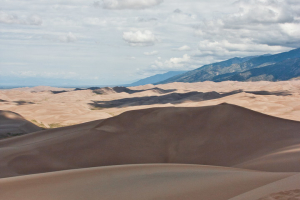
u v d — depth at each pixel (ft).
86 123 188.34
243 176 48.70
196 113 161.89
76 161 125.29
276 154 91.71
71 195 42.09
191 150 130.31
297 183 31.76
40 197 41.60
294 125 141.38
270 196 26.99
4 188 47.55
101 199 39.47
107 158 127.75
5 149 135.74
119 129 155.33
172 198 36.81
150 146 137.69
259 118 150.00
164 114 165.58
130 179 52.49
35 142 150.61
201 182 45.75
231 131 139.95
